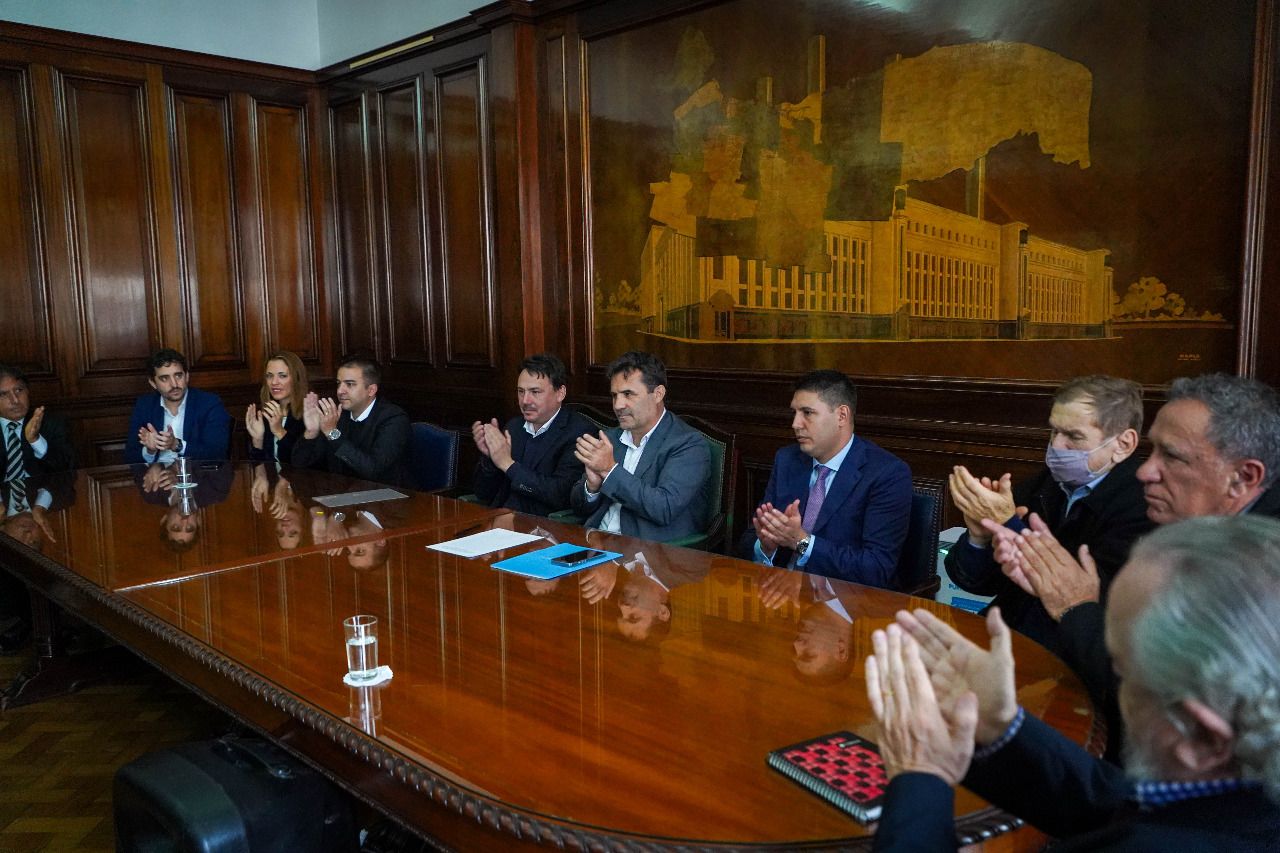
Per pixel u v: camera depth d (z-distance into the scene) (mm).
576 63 4766
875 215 3691
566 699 1519
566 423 3699
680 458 3086
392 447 4082
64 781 2689
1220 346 2867
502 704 1503
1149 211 2977
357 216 6129
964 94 3379
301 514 3031
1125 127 3002
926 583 2516
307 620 1941
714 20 4145
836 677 1600
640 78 4492
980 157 3359
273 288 6152
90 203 5434
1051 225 3203
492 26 4930
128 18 5477
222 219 5922
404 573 2289
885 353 3729
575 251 4930
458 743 1367
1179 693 785
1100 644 1605
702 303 4367
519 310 5043
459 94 5246
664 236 4492
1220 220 2834
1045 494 2297
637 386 3104
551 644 1775
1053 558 1802
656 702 1502
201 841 1445
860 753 1291
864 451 2721
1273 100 2680
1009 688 1045
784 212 3996
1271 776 760
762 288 4117
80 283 5422
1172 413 1701
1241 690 754
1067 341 3211
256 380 6125
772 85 3971
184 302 5805
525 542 2600
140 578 2277
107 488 3537
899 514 2615
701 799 1197
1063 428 2129
